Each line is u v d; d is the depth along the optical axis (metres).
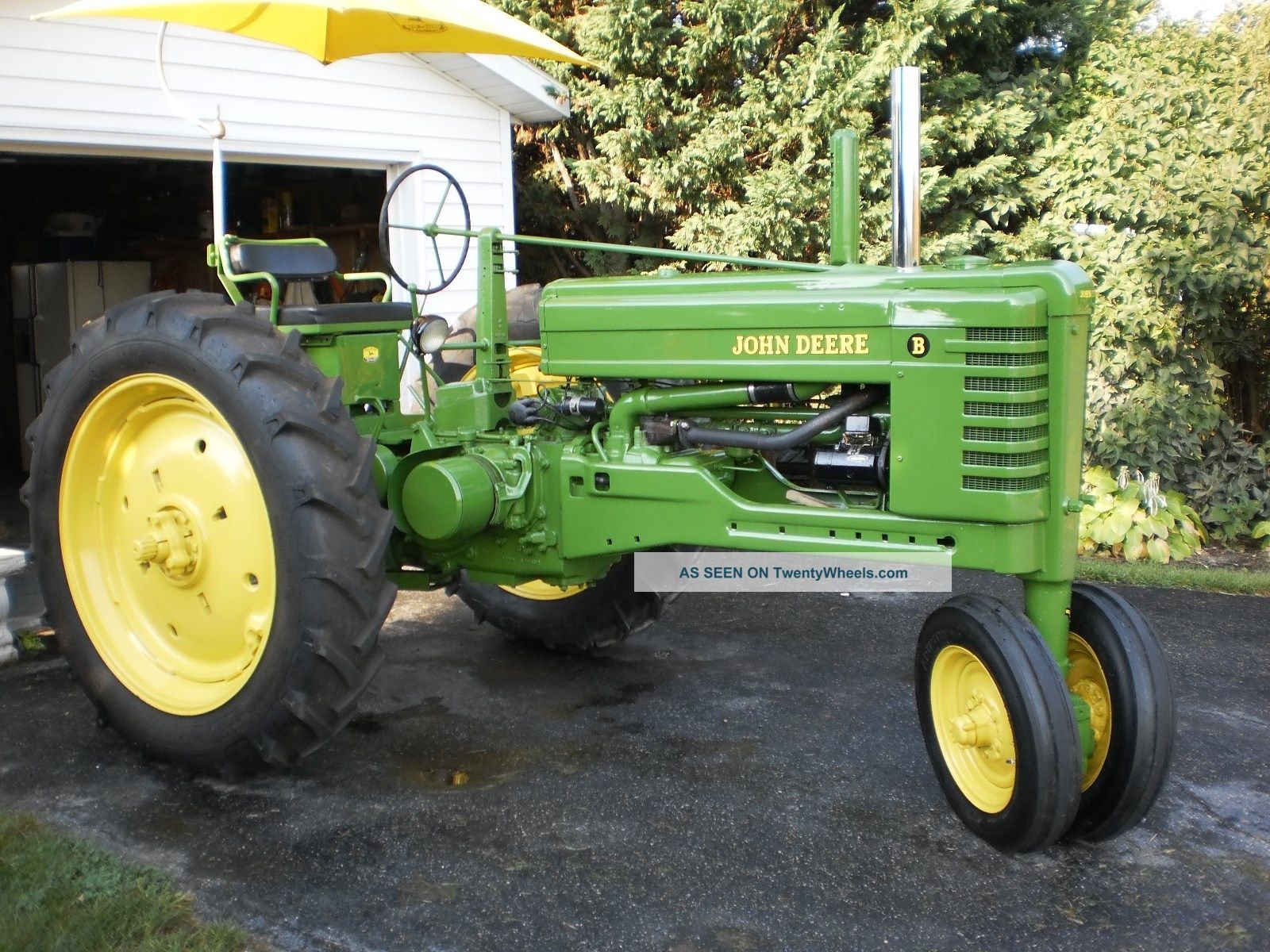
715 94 9.13
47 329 8.52
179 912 2.60
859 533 2.96
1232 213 6.60
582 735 3.66
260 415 2.98
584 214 10.05
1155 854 2.90
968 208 9.62
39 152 5.82
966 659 2.88
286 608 2.96
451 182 3.91
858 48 9.47
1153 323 6.59
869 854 2.89
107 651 3.43
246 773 3.21
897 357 2.82
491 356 3.66
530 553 3.54
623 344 3.27
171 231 9.44
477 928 2.55
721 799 3.19
